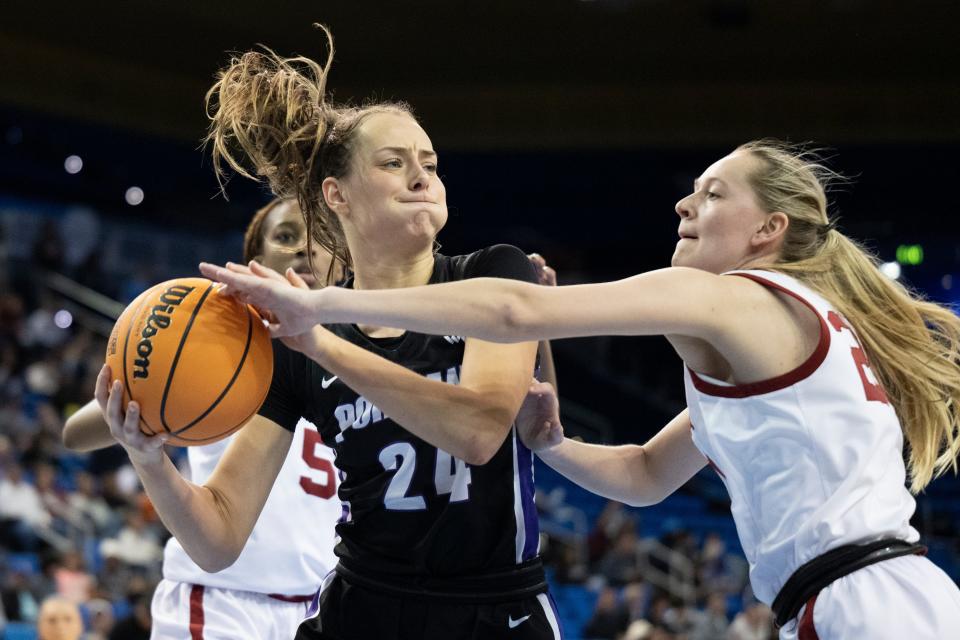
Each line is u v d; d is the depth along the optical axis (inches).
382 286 102.0
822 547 86.6
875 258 107.0
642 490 111.7
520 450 100.3
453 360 97.0
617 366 817.5
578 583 447.5
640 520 591.5
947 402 99.8
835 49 616.4
